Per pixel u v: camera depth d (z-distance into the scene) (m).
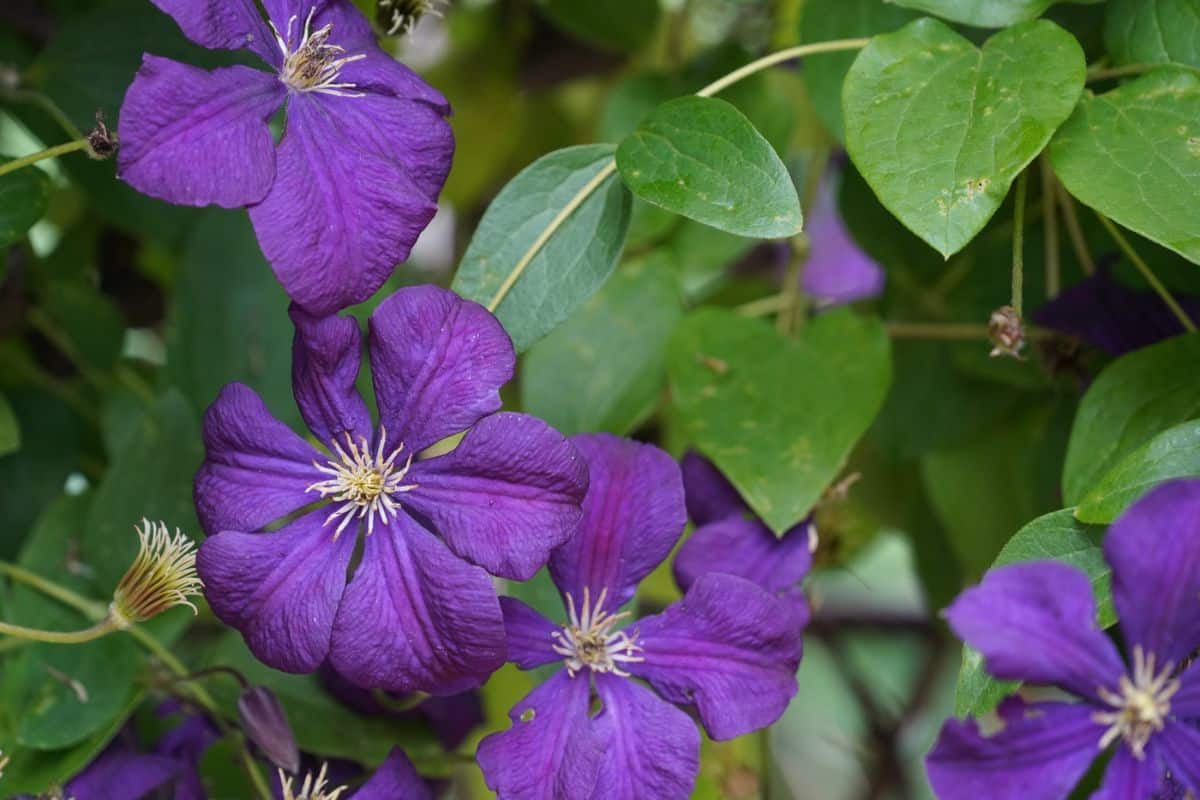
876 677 1.38
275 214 0.95
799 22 1.06
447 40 1.24
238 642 1.06
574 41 1.24
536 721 0.97
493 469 0.95
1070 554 0.95
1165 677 0.91
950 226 0.95
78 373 1.16
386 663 0.95
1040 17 1.04
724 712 0.97
